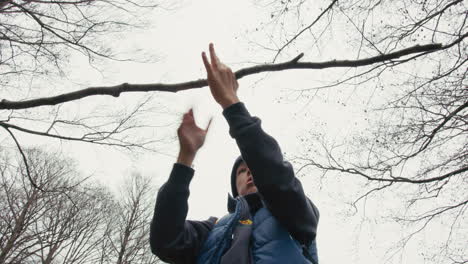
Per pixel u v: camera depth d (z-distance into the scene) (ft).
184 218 3.44
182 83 4.94
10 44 12.66
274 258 2.98
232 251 3.05
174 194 3.34
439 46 4.56
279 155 3.04
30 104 5.75
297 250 3.12
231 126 3.09
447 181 14.73
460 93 12.50
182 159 3.47
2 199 33.32
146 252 44.42
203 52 3.32
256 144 2.95
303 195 3.09
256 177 2.97
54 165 32.30
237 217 3.43
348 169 16.14
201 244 3.66
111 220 44.73
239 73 4.69
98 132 11.14
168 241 3.36
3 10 10.77
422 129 13.53
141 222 45.03
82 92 5.40
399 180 15.08
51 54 12.82
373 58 4.66
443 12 10.91
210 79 3.28
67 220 34.35
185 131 3.50
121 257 40.06
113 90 5.26
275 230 3.24
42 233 33.55
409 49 4.58
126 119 11.53
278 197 2.95
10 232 32.04
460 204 15.07
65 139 9.97
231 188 4.97
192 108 3.63
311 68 4.74
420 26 11.14
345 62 4.65
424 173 15.23
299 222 3.05
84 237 39.81
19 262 30.78
